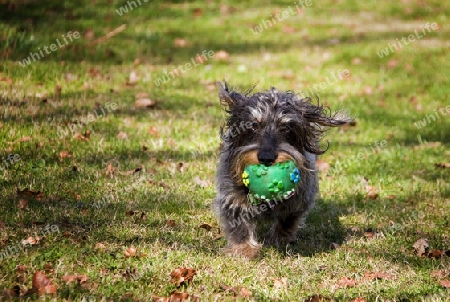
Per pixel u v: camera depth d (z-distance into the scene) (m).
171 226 9.02
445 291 7.33
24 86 14.73
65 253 7.50
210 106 15.12
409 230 9.53
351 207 10.46
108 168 10.73
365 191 11.23
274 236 9.07
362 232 9.53
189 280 7.21
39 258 7.29
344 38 23.77
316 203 10.56
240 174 7.81
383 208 10.45
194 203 9.91
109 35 20.91
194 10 25.86
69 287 6.61
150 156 11.76
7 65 15.84
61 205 9.13
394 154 13.13
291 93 8.70
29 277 6.84
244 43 22.34
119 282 6.92
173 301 6.62
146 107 14.62
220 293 7.00
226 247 8.50
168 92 16.05
